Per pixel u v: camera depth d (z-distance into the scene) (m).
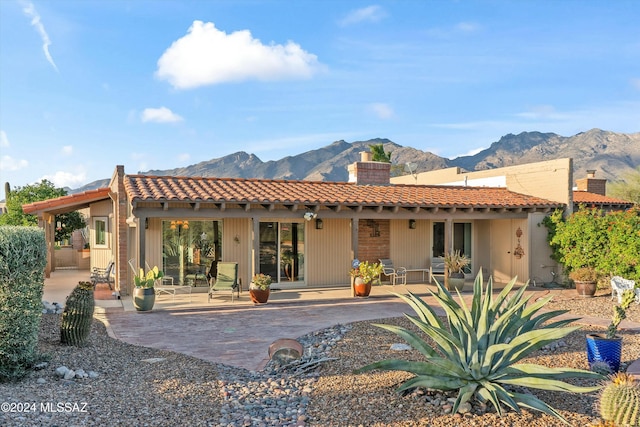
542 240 17.89
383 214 15.53
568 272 17.12
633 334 9.48
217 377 6.47
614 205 22.03
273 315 11.66
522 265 17.80
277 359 7.36
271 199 13.98
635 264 14.66
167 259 15.45
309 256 17.20
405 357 7.29
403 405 5.14
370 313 11.91
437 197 16.97
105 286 16.80
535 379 4.79
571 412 5.01
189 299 14.05
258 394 5.75
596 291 15.78
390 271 17.84
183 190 13.89
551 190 18.08
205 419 4.89
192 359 7.50
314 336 9.27
